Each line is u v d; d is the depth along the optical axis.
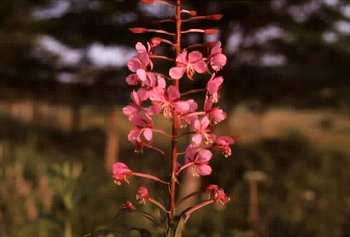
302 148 22.66
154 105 3.24
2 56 19.05
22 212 9.21
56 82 19.59
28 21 16.69
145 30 3.30
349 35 14.66
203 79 11.38
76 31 14.48
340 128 31.28
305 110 18.70
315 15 14.10
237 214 12.12
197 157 3.34
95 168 17.61
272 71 14.80
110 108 20.17
